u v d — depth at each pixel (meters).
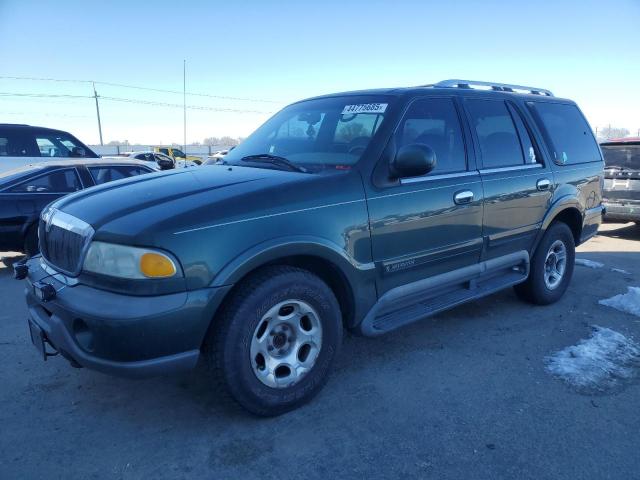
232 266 2.77
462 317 4.84
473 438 2.93
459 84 4.47
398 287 3.65
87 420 3.13
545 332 4.48
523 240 4.65
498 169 4.32
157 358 2.66
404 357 3.97
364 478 2.61
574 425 3.06
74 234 2.90
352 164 3.45
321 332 3.22
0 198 6.43
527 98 4.97
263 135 4.36
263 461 2.74
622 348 4.13
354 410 3.22
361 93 4.09
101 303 2.62
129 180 3.53
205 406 3.28
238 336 2.84
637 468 2.68
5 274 6.71
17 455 2.79
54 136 10.46
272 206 2.97
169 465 2.71
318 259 3.22
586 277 6.23
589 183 5.42
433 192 3.74
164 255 2.62
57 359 3.95
